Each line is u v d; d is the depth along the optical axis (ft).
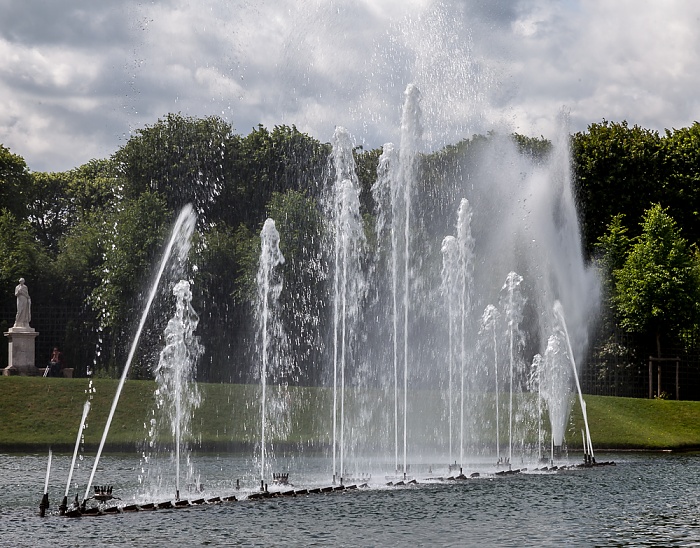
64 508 70.85
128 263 197.88
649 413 151.84
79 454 116.88
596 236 211.82
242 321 201.77
